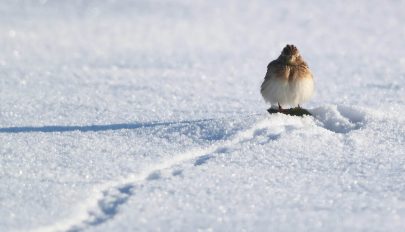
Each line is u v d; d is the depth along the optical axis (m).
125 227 7.87
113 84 20.61
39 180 9.41
